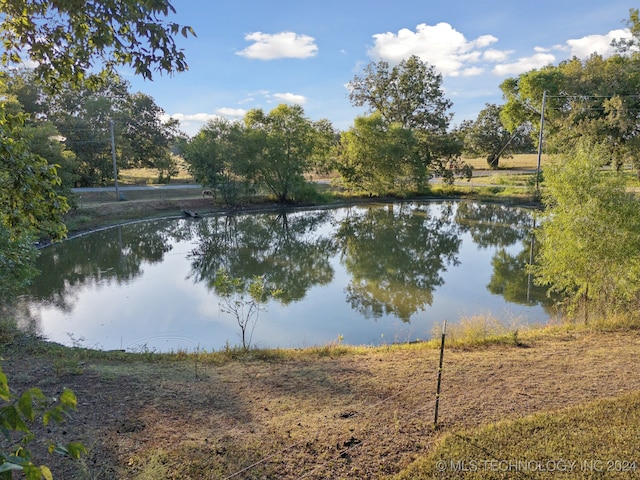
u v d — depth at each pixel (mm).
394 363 7438
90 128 40219
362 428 5129
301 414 5527
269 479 4207
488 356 7594
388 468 4387
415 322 12398
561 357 7430
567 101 39562
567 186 10828
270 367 7445
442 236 26953
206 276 17938
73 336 11312
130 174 54312
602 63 39344
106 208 30734
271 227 30500
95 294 15312
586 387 6129
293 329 11969
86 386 6219
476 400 5809
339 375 6922
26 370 6832
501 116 47031
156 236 26906
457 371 6879
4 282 9461
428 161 46531
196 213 33219
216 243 25219
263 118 40000
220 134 36094
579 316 11336
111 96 48188
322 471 4332
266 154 36969
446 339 8906
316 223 31969
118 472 4215
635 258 10250
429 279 17234
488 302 14156
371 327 12070
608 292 10922
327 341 11016
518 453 4516
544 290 15328
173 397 5977
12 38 4105
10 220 4348
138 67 3658
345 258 21422
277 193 39094
